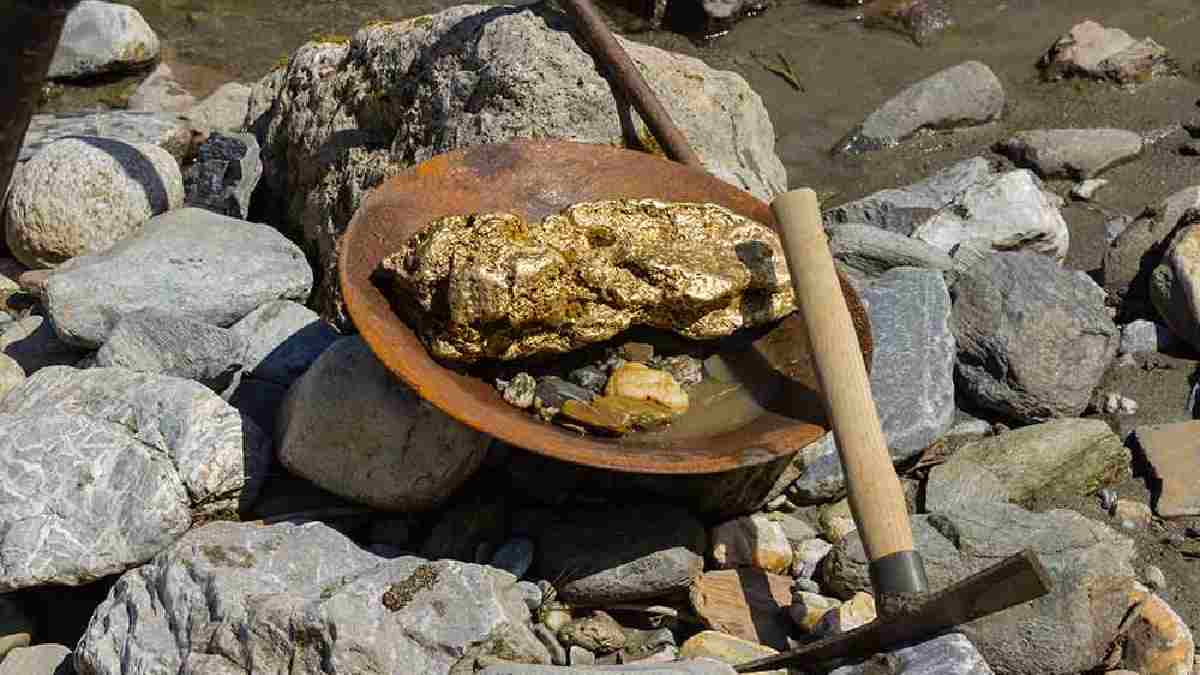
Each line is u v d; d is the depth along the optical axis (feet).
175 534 5.01
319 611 4.57
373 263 5.18
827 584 5.08
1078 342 5.75
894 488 4.60
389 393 5.13
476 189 5.43
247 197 6.52
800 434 4.83
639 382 5.03
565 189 5.51
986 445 5.54
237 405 5.58
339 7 8.48
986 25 8.18
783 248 4.92
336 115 6.31
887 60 7.97
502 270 4.92
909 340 5.71
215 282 5.85
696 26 8.18
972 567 4.94
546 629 4.91
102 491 4.99
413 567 4.78
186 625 4.68
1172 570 5.23
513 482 5.26
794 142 7.43
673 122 5.99
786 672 4.77
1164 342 6.02
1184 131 7.29
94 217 6.22
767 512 5.37
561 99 5.88
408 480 5.09
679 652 4.91
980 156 7.24
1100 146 7.07
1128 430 5.72
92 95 7.82
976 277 5.91
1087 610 4.82
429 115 6.02
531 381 5.05
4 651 4.98
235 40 8.18
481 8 6.08
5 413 5.28
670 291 5.03
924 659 4.47
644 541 5.03
